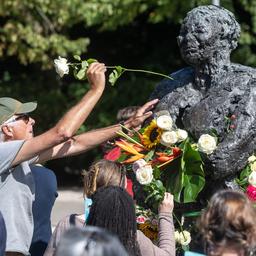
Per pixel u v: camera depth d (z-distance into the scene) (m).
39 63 26.70
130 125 9.04
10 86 26.84
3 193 8.63
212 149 8.24
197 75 8.86
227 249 6.15
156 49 27.80
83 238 5.00
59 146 8.95
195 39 8.60
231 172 8.52
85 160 26.12
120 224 7.14
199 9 8.71
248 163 8.59
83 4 22.95
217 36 8.64
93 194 7.41
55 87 27.08
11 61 27.86
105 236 5.03
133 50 28.22
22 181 8.72
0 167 8.14
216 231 6.16
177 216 8.82
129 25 27.56
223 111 8.59
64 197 22.34
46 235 9.52
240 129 8.43
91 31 27.83
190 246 8.75
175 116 8.88
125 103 25.12
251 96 8.53
